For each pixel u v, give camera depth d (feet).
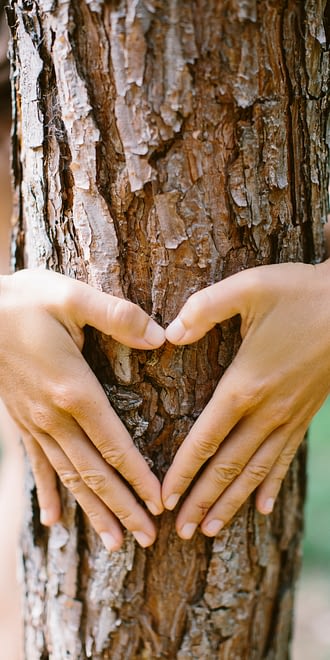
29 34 1.87
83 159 1.87
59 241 1.97
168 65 1.80
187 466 1.97
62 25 1.82
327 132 2.00
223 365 1.98
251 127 1.86
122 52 1.80
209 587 2.14
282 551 2.27
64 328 1.91
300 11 1.85
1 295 1.95
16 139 2.06
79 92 1.84
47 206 1.96
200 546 2.10
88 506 2.03
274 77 1.86
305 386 1.94
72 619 2.18
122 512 2.00
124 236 1.91
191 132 1.84
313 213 2.02
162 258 1.91
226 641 2.20
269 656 2.31
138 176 1.86
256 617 2.25
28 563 2.28
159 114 1.83
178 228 1.89
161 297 1.93
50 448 2.00
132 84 1.81
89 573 2.14
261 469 2.00
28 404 1.96
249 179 1.89
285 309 1.90
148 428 2.01
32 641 2.30
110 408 1.94
